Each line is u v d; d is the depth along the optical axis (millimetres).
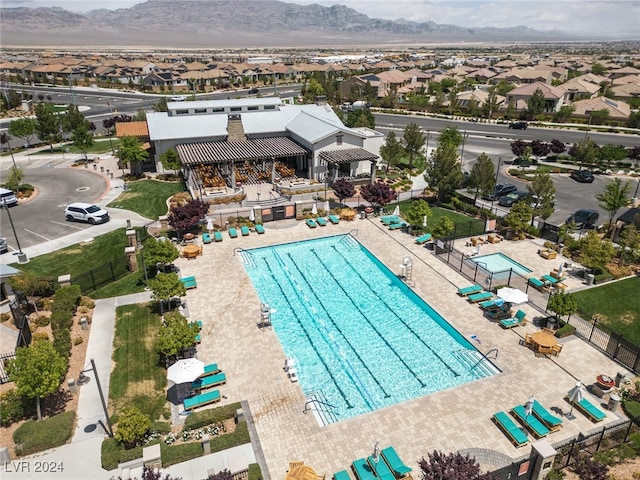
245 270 34688
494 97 99625
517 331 27391
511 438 19797
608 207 39781
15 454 19125
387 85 133750
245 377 23656
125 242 39594
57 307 28062
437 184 47031
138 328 27734
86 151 72188
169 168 54750
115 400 22141
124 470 18094
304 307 31078
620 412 21344
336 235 40750
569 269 34531
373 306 31281
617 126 89000
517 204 39281
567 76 155375
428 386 24109
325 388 23922
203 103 63219
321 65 187875
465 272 34062
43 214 46281
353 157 50938
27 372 19484
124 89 146375
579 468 18016
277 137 59688
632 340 26609
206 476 18031
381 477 17562
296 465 18062
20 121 71125
